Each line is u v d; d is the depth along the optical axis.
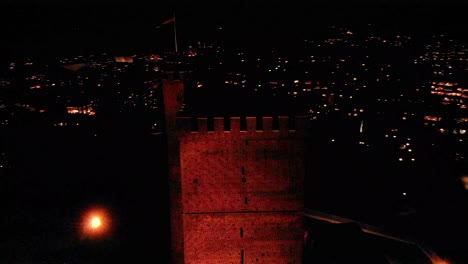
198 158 23.88
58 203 43.31
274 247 25.33
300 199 24.53
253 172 24.08
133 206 42.50
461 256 41.44
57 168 55.69
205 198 24.50
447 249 43.19
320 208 50.94
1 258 32.28
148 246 34.75
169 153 25.80
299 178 24.19
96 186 48.81
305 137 23.48
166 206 42.19
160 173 53.00
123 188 47.97
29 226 37.56
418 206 54.59
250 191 24.39
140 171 53.97
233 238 25.16
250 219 24.86
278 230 25.06
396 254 35.97
